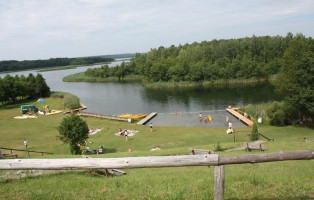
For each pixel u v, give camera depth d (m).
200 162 5.89
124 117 54.22
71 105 70.31
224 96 78.62
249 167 13.63
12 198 7.80
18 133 41.62
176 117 55.91
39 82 93.12
